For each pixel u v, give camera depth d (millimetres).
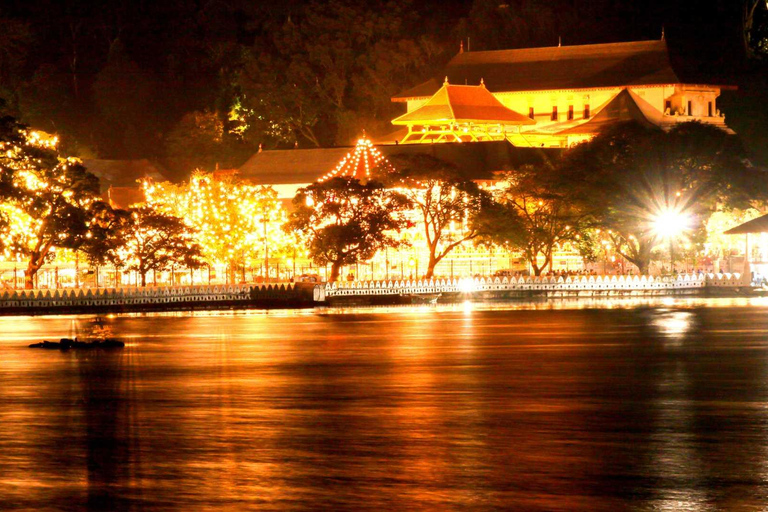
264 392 56469
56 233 154375
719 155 190000
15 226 152875
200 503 32969
